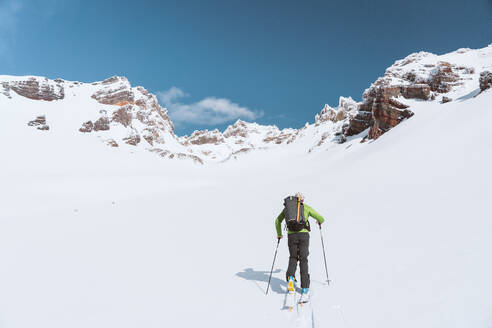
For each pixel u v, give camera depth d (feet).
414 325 10.55
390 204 39.47
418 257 18.30
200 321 14.67
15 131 391.45
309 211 18.16
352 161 148.56
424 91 199.72
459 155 58.90
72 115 506.07
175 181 302.66
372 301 13.79
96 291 21.09
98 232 49.39
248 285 19.79
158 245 36.42
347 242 27.02
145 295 19.42
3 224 65.67
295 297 16.79
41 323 16.10
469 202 28.45
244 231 41.22
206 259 28.09
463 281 12.67
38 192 219.00
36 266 29.45
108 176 298.76
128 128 538.06
